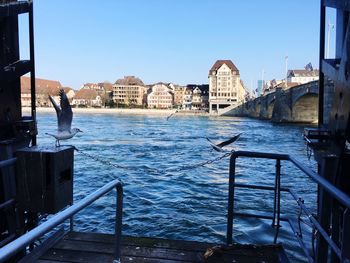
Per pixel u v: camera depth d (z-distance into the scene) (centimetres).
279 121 8681
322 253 379
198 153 3569
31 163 468
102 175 2175
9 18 564
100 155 3375
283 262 451
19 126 580
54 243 497
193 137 5569
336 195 273
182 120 11812
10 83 567
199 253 483
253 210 1311
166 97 18325
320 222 364
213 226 1151
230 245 500
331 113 441
